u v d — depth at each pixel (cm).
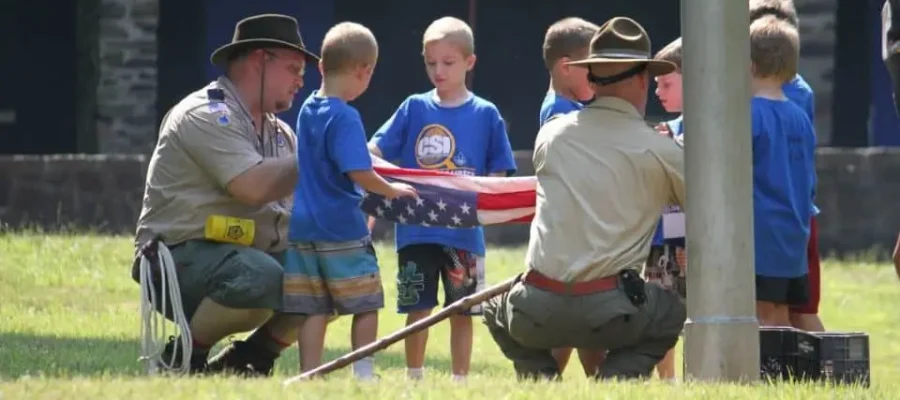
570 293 1719
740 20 1642
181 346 1853
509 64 5809
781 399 1495
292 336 1912
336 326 2766
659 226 1928
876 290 3544
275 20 1873
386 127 2127
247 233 1850
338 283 1841
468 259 2075
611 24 1777
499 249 4059
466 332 2080
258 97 1880
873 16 5659
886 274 3844
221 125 1833
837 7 5431
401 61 5788
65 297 3000
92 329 2575
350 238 1850
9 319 2645
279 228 1895
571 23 2045
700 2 1641
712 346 1650
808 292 1975
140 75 5131
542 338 1745
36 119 5741
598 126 1747
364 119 5797
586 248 1712
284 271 1850
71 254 3491
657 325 1739
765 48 1928
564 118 1777
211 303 1839
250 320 1855
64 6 5734
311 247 1845
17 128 5731
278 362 2178
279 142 1920
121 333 2530
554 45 2031
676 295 1762
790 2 2067
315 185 1850
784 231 1903
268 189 1831
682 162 1730
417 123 2116
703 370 1656
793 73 1947
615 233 1714
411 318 2088
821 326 2069
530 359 1809
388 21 5797
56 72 5750
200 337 1866
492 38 5816
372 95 5791
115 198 4322
